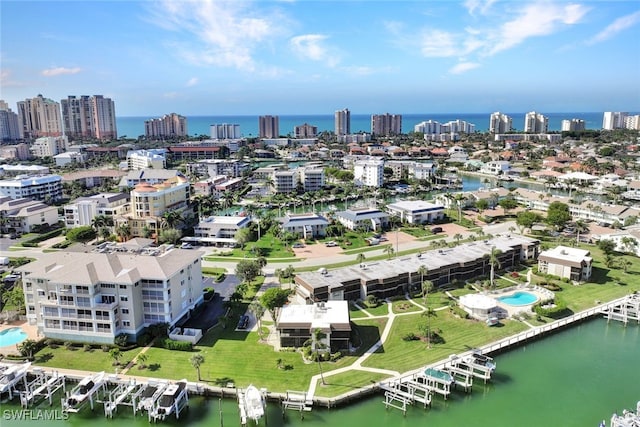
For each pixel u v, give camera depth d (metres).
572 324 119.94
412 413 87.06
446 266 143.38
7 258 164.75
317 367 98.06
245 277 138.50
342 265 163.38
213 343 108.38
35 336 111.19
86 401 91.62
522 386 94.94
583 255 152.00
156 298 110.56
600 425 80.38
